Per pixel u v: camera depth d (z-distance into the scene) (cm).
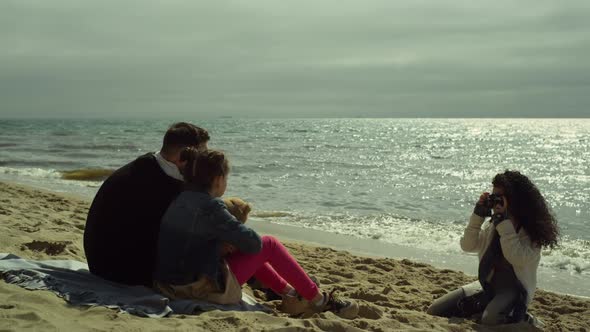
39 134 5594
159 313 360
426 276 684
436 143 5203
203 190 381
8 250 523
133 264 398
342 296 532
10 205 942
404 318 422
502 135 7675
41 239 599
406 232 1055
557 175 2466
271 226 1077
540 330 416
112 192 394
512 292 423
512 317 421
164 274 391
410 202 1483
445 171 2439
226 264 393
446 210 1352
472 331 406
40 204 1041
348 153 3506
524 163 3061
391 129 10612
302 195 1578
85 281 407
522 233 425
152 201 391
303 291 406
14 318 330
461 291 454
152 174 391
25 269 409
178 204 379
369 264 736
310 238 973
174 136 392
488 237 437
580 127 13188
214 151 383
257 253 380
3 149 3244
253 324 353
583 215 1369
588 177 2377
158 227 394
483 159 3288
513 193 422
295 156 3116
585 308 570
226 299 387
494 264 428
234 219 374
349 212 1297
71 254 542
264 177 2041
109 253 397
